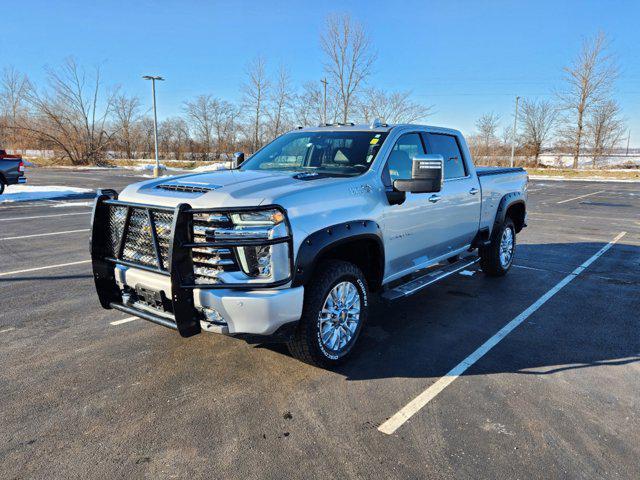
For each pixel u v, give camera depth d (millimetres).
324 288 3496
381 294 4281
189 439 2824
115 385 3451
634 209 15859
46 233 9656
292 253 3143
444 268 5289
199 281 3209
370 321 4875
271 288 3113
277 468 2574
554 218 13430
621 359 4016
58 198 16500
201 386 3457
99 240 3738
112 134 52062
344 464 2613
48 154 50938
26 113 52188
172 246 3023
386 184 4191
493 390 3455
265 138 50094
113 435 2855
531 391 3449
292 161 4645
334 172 4195
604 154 50469
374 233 3891
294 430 2928
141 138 57031
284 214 3098
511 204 6516
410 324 4793
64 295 5543
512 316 5062
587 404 3277
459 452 2729
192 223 3109
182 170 37219
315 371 3711
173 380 3539
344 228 3578
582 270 7145
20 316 4832
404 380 3592
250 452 2709
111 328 4539
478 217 5828
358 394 3371
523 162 51938
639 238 10109
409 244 4531
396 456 2688
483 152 55375
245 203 3131
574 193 22609
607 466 2619
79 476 2494
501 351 4152
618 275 6859
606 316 5102
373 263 4176
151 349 4074
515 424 3021
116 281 3736
